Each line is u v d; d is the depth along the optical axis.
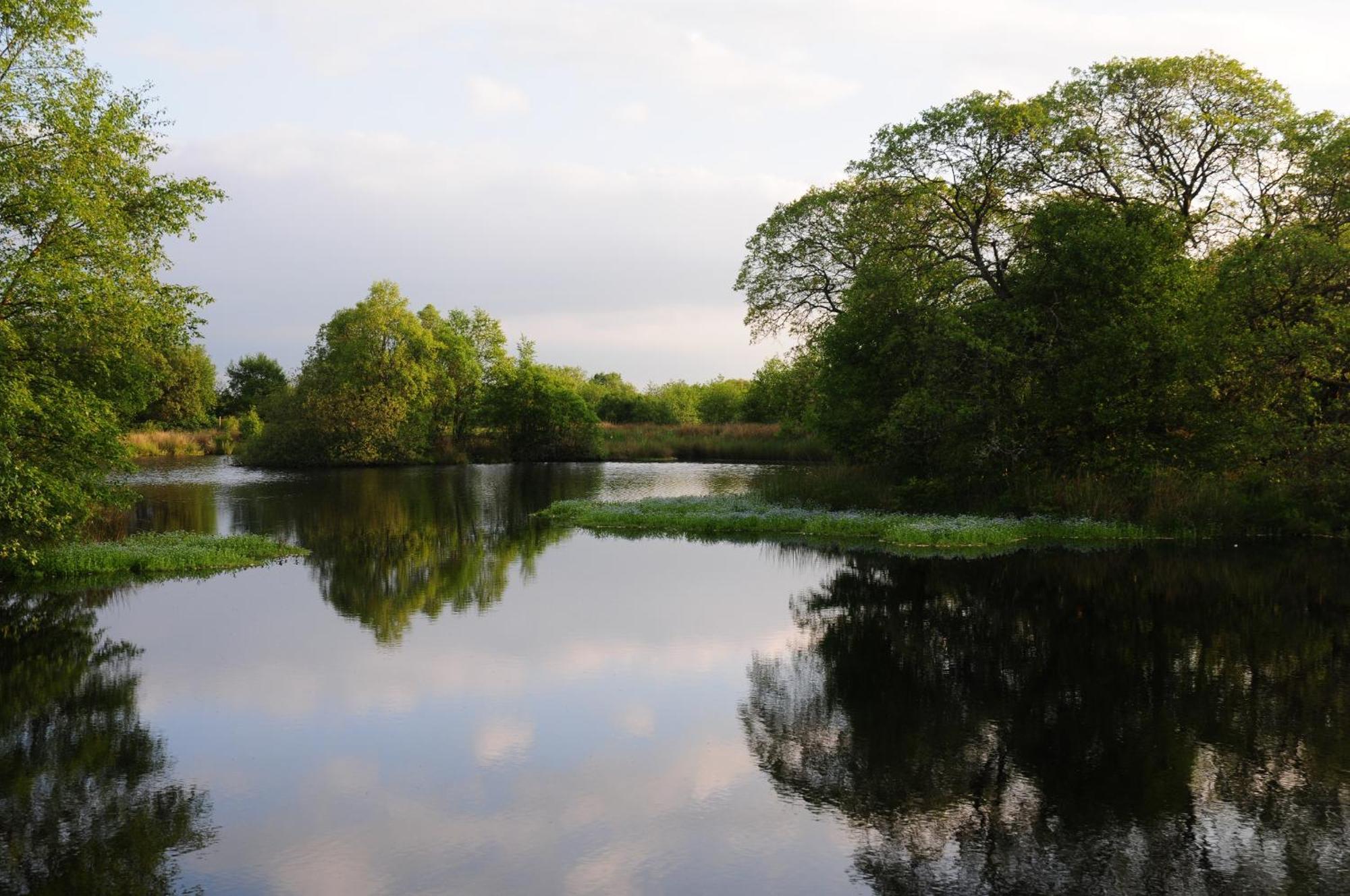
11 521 16.34
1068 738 8.97
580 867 6.41
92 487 18.69
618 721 9.51
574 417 65.44
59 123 15.38
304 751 8.65
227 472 50.69
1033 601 15.42
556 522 27.77
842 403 29.16
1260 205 26.72
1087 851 6.64
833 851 6.68
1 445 14.70
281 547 21.14
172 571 18.42
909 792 7.73
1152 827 7.06
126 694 10.41
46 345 16.86
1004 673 11.25
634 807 7.43
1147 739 8.93
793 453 60.66
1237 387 23.83
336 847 6.71
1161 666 11.53
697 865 6.45
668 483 42.84
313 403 57.56
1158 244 24.19
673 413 92.31
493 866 6.43
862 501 28.48
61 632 13.40
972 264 28.52
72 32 15.96
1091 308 24.02
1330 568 18.22
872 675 11.17
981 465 24.62
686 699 10.24
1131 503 23.92
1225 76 26.00
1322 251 21.17
